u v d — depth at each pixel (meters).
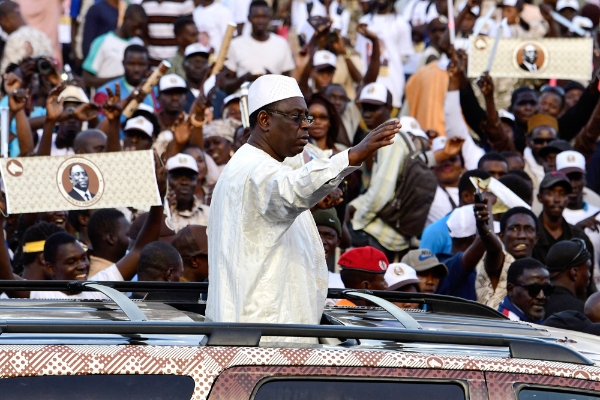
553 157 24.28
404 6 36.78
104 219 17.00
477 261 17.42
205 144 23.72
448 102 23.69
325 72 28.22
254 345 7.28
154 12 30.36
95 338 7.30
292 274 9.30
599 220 21.84
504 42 22.70
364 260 16.05
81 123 22.80
